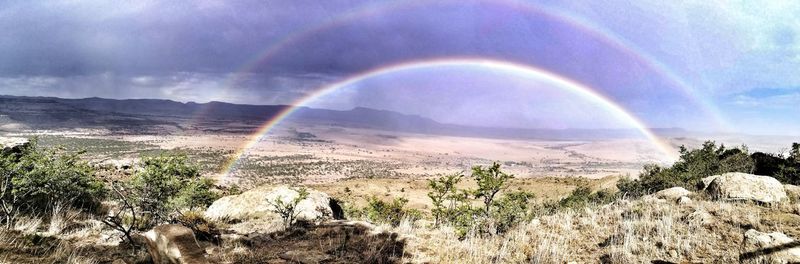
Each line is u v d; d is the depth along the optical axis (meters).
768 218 6.44
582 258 6.02
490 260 6.23
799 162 11.55
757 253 5.20
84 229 7.16
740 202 7.36
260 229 8.55
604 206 8.42
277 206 9.55
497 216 8.52
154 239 5.42
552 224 7.52
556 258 5.98
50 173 8.37
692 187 9.48
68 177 8.70
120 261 5.66
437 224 9.38
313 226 7.72
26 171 8.10
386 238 6.95
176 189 9.19
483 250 6.58
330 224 7.73
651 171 14.45
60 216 7.69
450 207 10.70
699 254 5.60
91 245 6.32
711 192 8.05
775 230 5.99
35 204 8.38
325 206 12.38
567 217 7.68
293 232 7.38
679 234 6.18
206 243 6.51
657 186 12.34
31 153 8.71
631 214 7.33
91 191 8.90
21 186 7.88
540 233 7.10
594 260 5.91
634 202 8.17
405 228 7.71
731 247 5.64
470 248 6.55
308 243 6.71
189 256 5.21
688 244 5.77
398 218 12.09
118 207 9.75
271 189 12.62
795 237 5.68
